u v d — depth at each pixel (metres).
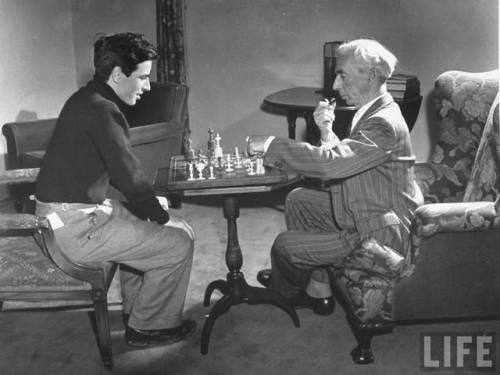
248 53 5.91
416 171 3.53
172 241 3.00
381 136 2.83
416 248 2.88
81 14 6.37
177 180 2.92
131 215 3.21
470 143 3.48
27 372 2.94
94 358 3.05
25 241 3.10
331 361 2.98
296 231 3.23
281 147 2.94
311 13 5.61
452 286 2.95
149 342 3.14
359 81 2.93
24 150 5.05
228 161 3.20
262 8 5.76
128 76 2.89
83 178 2.84
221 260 4.21
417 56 5.31
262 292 3.29
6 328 3.37
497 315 3.00
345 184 2.98
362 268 2.93
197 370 2.93
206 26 5.95
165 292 3.08
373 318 2.92
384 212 2.95
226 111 6.13
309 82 5.79
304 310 3.51
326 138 3.16
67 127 2.81
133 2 6.20
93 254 2.87
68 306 3.62
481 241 2.91
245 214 5.15
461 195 3.53
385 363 2.95
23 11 5.74
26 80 5.85
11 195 5.46
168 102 5.04
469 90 3.47
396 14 5.32
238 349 3.11
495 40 5.05
